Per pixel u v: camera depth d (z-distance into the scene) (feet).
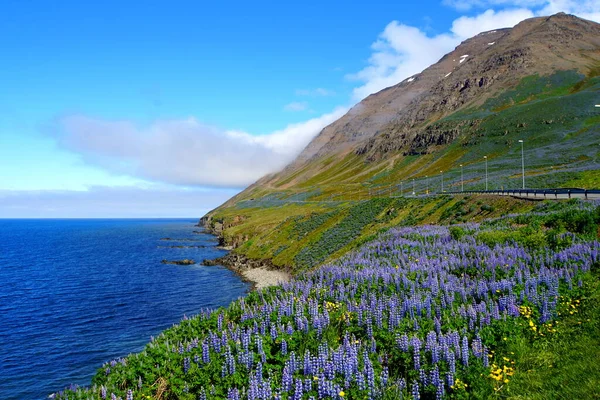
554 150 442.09
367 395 32.91
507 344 39.52
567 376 32.71
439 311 47.75
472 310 45.06
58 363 114.93
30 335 137.90
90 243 555.69
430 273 64.85
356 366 35.60
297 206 561.02
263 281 213.66
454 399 33.06
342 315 48.75
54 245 533.55
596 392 29.27
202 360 41.81
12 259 367.04
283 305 52.29
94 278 248.73
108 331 141.18
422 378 34.78
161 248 450.71
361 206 264.72
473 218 162.40
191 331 52.06
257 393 33.30
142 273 265.75
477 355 37.50
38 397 96.58
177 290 206.18
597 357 33.99
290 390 34.35
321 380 33.32
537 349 39.14
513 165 420.77
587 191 137.18
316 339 42.88
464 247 81.41
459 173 468.75
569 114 554.46
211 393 36.22
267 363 39.88
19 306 178.09
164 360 43.80
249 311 53.67
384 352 40.14
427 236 105.70
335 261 104.63
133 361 45.32
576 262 59.62
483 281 55.72
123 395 39.11
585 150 406.62
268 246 282.15
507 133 580.30
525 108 632.38
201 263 307.78
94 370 110.11
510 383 33.99
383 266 76.48
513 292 50.14
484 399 32.73
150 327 144.87
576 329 41.27
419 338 41.37
